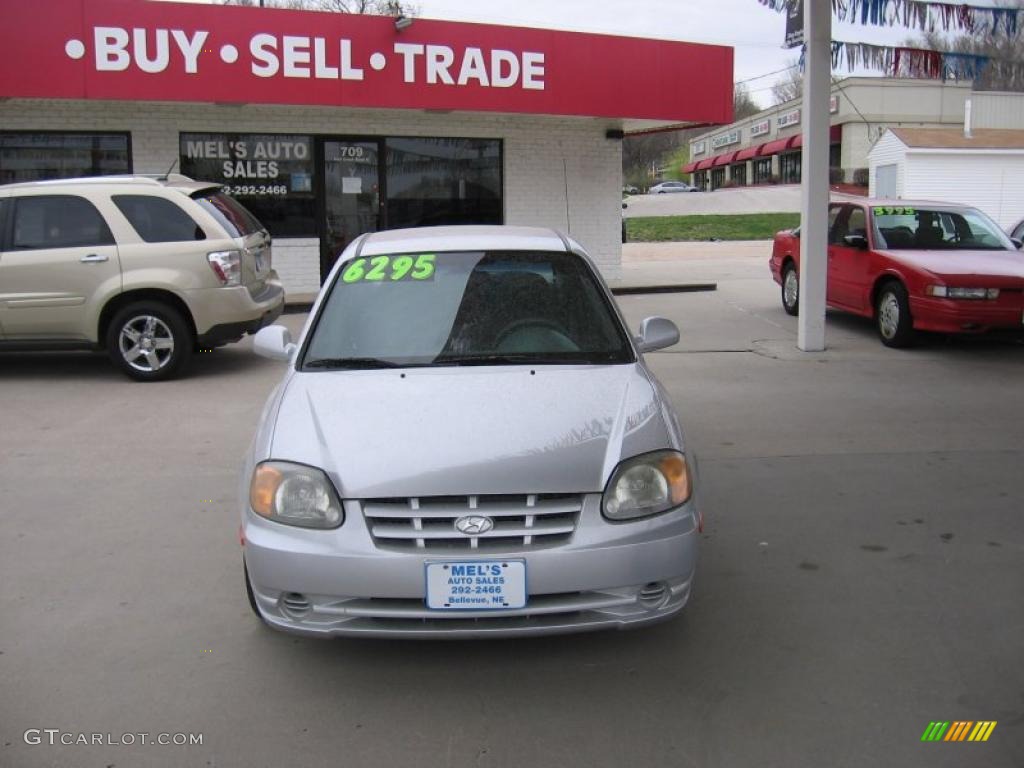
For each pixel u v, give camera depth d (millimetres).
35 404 7980
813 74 9867
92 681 3551
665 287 15336
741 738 3188
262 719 3309
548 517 3348
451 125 14547
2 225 8633
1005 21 9703
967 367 9453
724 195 50656
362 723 3283
